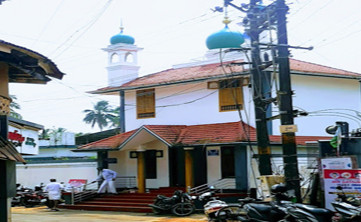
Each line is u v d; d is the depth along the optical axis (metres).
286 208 12.41
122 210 22.77
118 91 28.53
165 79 26.89
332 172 14.17
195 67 28.67
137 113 27.88
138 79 29.14
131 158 27.73
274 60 15.30
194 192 22.16
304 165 22.56
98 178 26.03
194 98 26.03
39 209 24.88
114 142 26.47
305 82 25.56
